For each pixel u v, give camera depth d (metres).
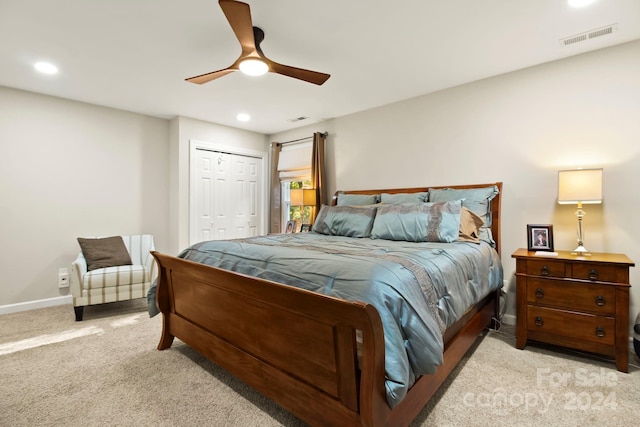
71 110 3.63
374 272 1.42
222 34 2.27
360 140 4.05
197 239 4.41
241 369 1.76
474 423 1.56
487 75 2.98
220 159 4.67
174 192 4.32
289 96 3.52
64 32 2.24
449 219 2.57
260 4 1.93
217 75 2.27
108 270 3.20
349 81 3.11
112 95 3.49
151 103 3.75
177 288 2.30
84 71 2.88
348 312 1.18
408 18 2.08
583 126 2.57
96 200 3.82
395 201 3.37
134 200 4.12
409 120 3.59
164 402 1.74
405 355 1.26
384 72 2.91
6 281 3.26
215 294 1.93
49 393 1.82
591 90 2.54
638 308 2.35
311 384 1.41
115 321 3.03
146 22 2.12
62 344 2.49
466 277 1.99
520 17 2.07
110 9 1.97
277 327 1.54
